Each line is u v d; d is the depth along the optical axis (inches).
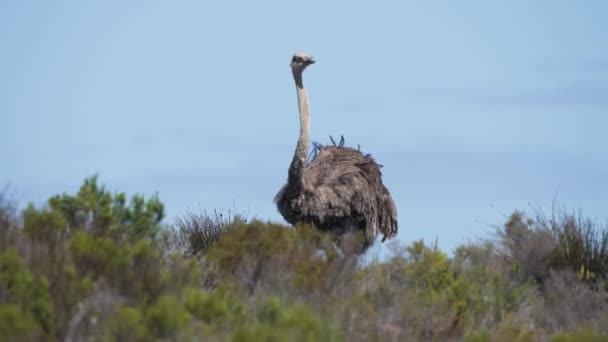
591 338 1096.2
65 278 1029.8
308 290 1184.8
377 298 1235.2
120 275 1071.6
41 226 1118.4
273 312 1046.4
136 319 963.3
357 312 1162.6
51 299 1004.6
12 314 931.3
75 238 1100.5
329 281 1224.2
